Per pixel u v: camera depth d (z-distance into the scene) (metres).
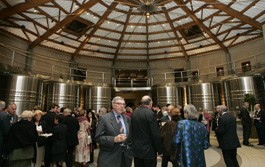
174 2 16.19
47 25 16.20
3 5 12.79
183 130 3.32
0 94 11.30
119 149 3.28
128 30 19.80
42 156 5.79
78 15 15.64
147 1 13.20
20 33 15.96
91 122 7.95
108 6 16.08
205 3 15.55
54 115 6.32
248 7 14.84
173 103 19.16
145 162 3.67
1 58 14.54
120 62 24.27
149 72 24.14
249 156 7.05
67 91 16.14
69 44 19.70
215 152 8.09
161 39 21.08
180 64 23.31
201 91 17.89
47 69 18.62
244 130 9.27
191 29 19.33
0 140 4.47
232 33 18.56
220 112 5.08
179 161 3.32
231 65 19.77
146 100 4.01
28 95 12.24
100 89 18.52
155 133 3.63
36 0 12.57
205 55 21.86
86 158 6.31
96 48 21.55
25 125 4.35
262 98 14.75
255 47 18.06
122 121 3.56
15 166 4.24
